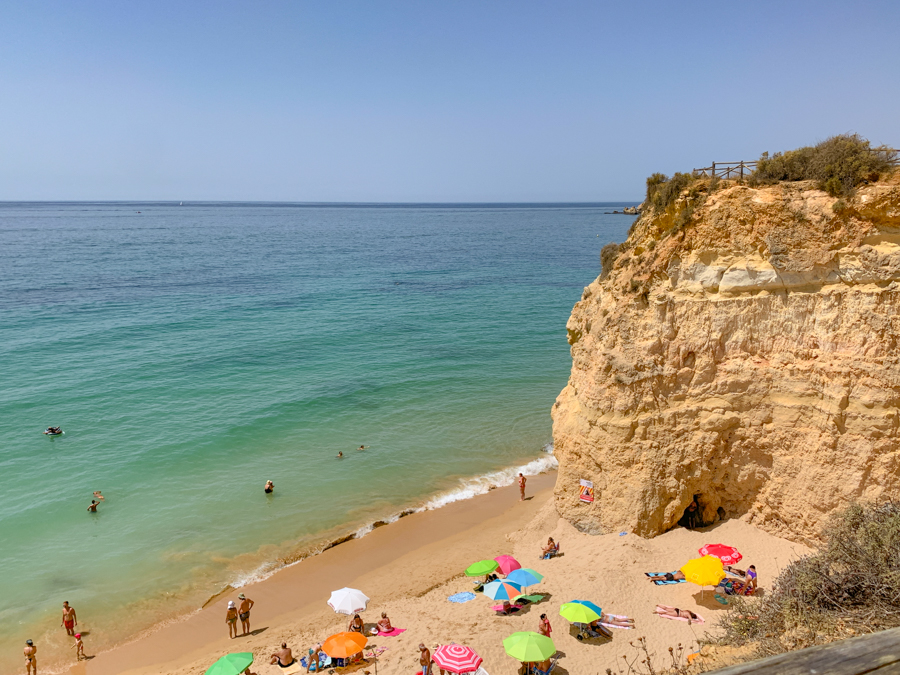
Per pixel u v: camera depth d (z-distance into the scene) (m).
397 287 91.88
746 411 21.50
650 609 19.88
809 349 20.16
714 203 21.39
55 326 62.75
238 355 55.19
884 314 18.61
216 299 79.88
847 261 19.25
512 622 20.22
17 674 20.84
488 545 27.52
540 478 34.75
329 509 31.33
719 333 21.58
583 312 25.78
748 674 2.97
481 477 34.88
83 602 24.34
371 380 49.47
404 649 19.64
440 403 45.09
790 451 20.80
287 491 32.97
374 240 182.00
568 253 141.62
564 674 17.66
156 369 50.78
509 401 45.59
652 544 22.66
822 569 12.55
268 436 39.34
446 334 64.06
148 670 20.84
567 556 23.50
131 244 153.88
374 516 30.77
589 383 24.08
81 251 132.75
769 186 20.69
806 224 19.72
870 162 18.91
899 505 14.52
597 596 20.42
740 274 21.14
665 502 22.72
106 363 51.88
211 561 27.08
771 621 12.30
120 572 26.19
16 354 53.41
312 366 52.81
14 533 28.53
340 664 19.42
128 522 29.73
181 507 31.17
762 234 20.58
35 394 44.62
